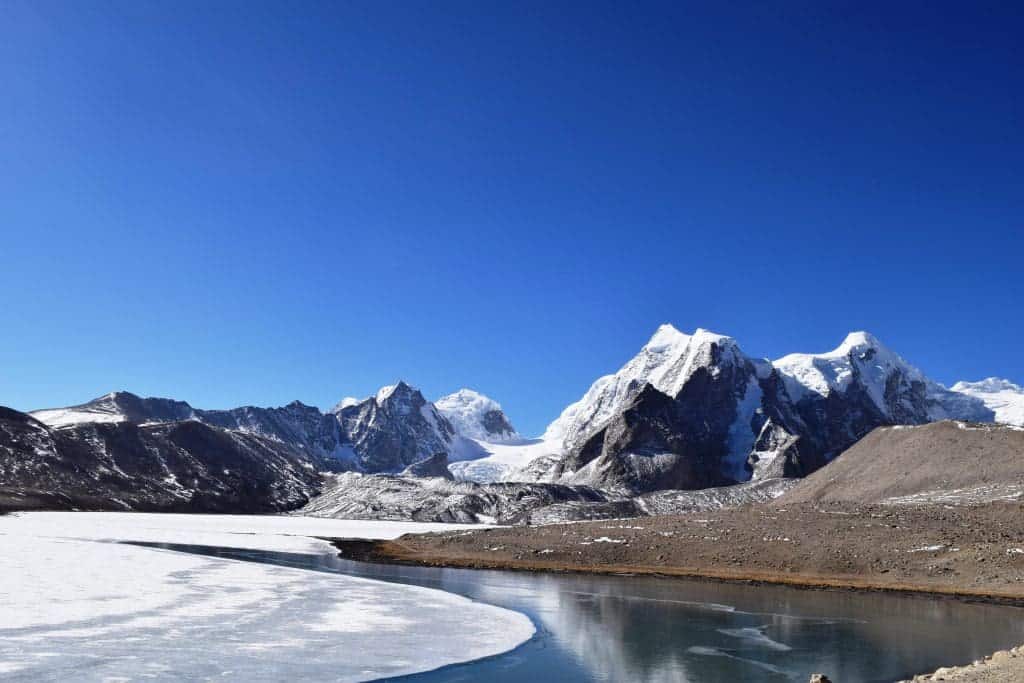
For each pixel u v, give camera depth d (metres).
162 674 32.97
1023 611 56.72
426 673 35.44
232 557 93.62
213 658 36.09
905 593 66.62
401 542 113.19
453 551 101.50
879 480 116.50
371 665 36.22
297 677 33.44
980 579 69.12
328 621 47.00
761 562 81.94
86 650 36.62
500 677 35.12
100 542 106.31
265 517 196.25
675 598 62.66
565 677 35.41
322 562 90.44
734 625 49.81
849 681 35.19
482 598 61.22
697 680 35.28
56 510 186.75
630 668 37.47
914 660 39.75
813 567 78.38
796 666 38.25
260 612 49.34
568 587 69.75
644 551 90.31
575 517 182.75
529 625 48.19
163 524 155.12
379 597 58.50
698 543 90.31
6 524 136.50
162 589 57.97
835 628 49.00
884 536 81.94
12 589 54.44
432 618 49.50
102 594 54.06
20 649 36.31
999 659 34.47
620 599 61.69
